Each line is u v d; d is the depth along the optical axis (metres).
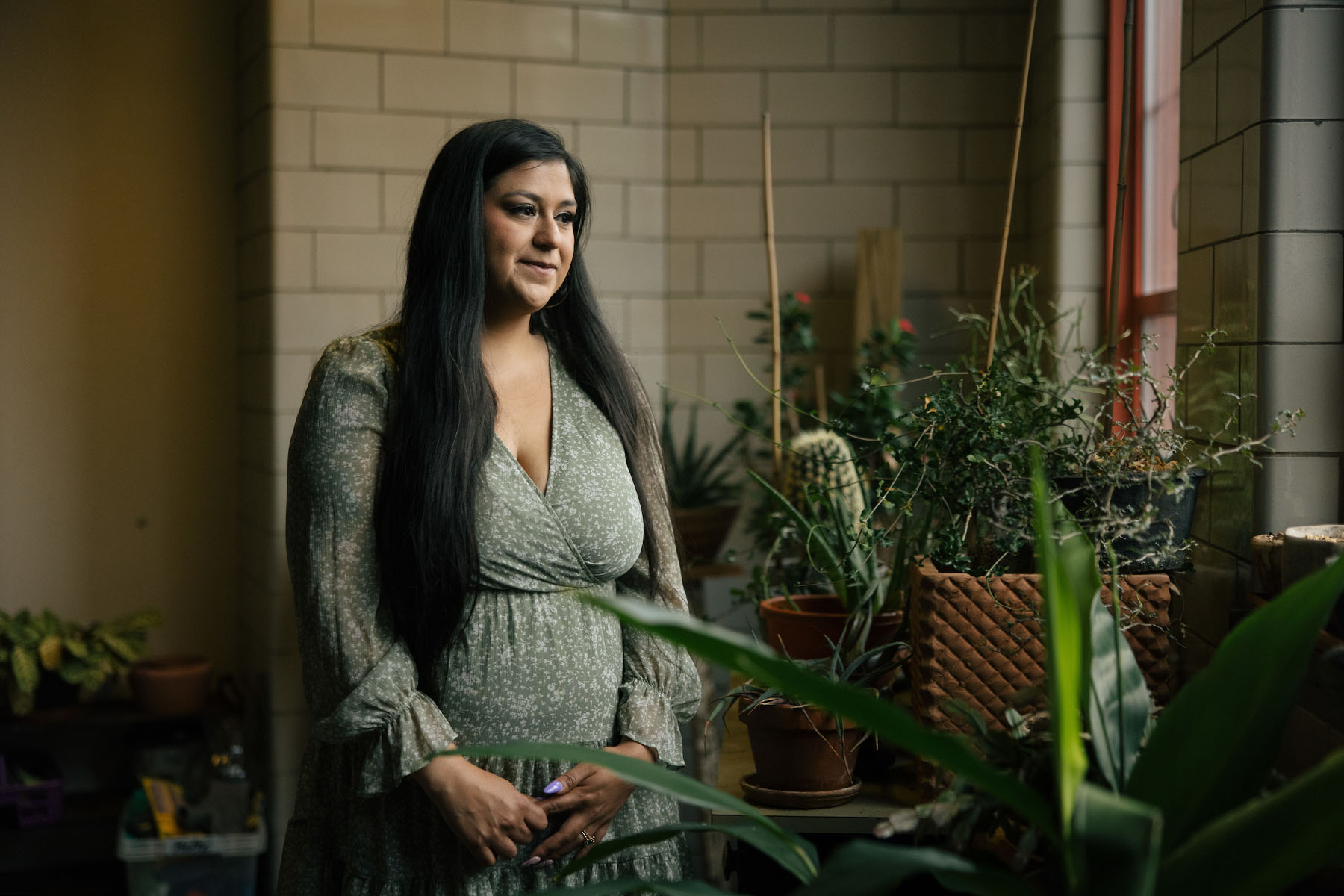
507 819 1.31
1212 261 1.62
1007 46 3.12
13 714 2.92
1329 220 1.45
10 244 3.12
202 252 3.28
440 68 3.00
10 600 3.16
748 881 1.38
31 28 3.11
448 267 1.38
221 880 2.78
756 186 3.16
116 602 3.24
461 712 1.36
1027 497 1.31
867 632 1.46
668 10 3.15
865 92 3.14
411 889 1.37
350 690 1.31
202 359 3.29
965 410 1.38
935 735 0.75
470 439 1.34
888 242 3.04
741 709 1.39
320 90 2.92
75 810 3.02
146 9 3.20
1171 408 1.91
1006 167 3.13
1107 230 2.64
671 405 3.00
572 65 3.08
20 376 3.15
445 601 1.33
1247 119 1.50
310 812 1.45
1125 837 0.71
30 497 3.17
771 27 3.14
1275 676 0.81
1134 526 1.24
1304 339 1.45
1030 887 0.82
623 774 0.89
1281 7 1.44
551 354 1.53
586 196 1.52
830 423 1.64
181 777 2.96
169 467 3.28
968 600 1.31
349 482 1.34
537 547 1.38
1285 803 0.73
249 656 3.21
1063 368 2.65
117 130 3.19
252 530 3.13
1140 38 2.48
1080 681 0.90
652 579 1.53
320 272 2.94
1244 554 1.50
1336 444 1.46
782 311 2.97
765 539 2.20
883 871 0.76
